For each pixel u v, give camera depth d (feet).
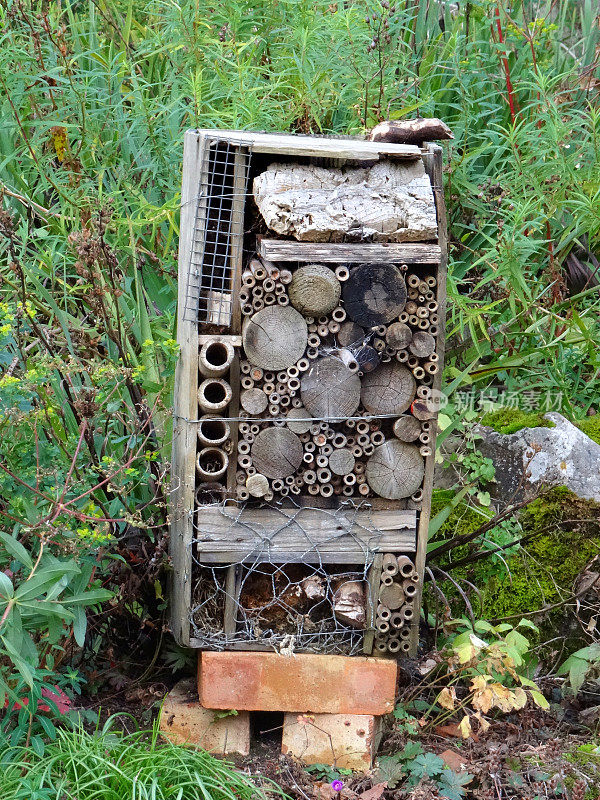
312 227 3.92
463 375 4.85
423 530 4.26
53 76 5.49
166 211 5.04
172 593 4.45
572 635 5.01
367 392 4.11
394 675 4.30
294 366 4.05
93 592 4.00
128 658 4.69
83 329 4.63
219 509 4.15
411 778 4.21
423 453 4.19
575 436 5.25
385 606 4.27
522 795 4.19
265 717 4.51
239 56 5.58
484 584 5.04
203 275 4.03
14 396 4.13
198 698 4.40
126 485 4.45
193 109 5.59
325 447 4.13
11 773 3.79
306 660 4.28
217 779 3.95
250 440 4.11
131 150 5.78
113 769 3.82
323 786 4.12
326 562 4.24
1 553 4.05
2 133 5.71
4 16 5.78
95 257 4.59
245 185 4.01
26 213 5.52
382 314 4.01
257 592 4.35
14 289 4.75
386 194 4.00
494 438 5.31
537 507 5.14
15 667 4.00
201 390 4.03
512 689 4.59
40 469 4.06
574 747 4.47
